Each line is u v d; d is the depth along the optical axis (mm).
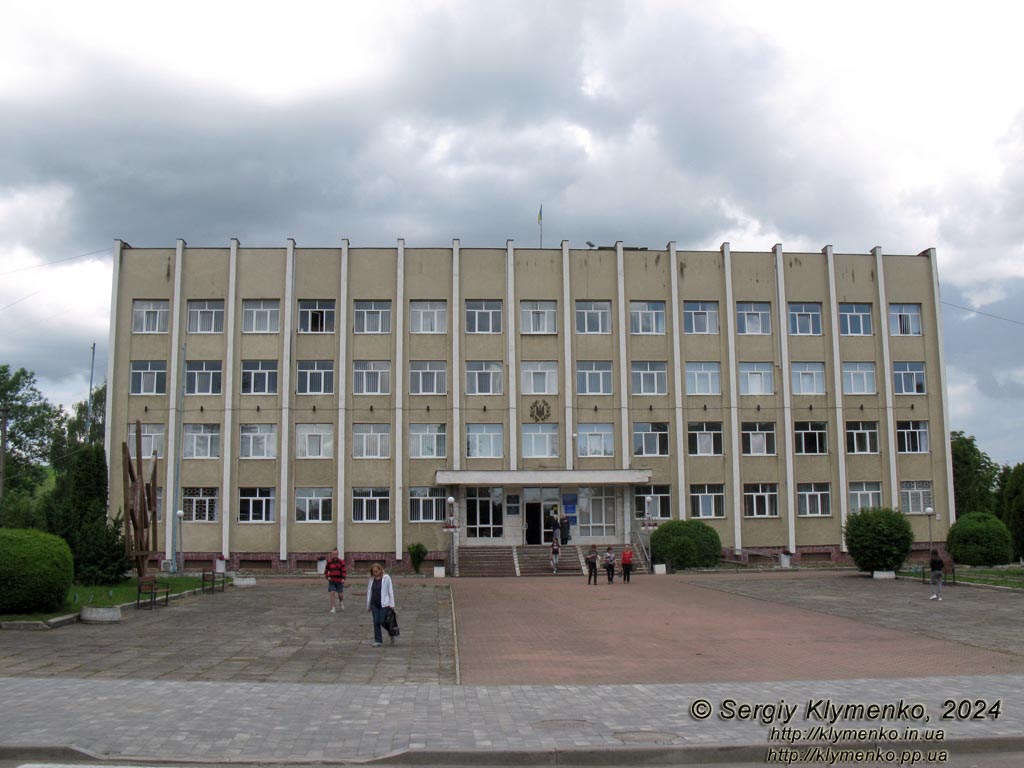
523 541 47656
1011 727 11172
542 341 49062
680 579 38625
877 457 49906
